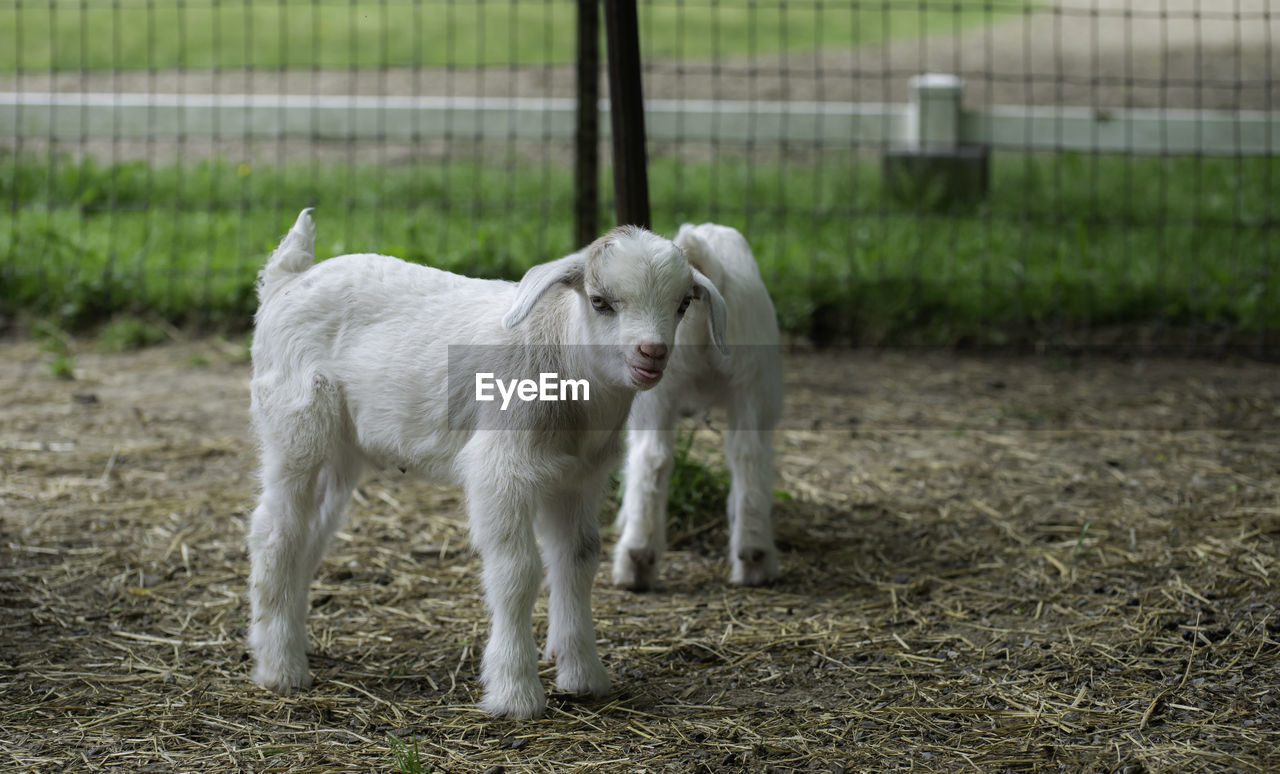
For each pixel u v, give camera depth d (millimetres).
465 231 8781
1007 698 3873
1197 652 4117
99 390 6973
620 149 5340
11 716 3711
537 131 9211
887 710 3811
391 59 13273
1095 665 4066
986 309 8062
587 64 6926
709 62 13758
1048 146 9508
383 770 3459
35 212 8906
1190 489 5637
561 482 3727
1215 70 13773
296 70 12828
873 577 4863
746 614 4555
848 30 15820
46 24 14289
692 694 3947
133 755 3514
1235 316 8047
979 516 5418
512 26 9477
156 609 4500
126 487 5605
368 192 9516
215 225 8828
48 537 5043
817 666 4133
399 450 3822
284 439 3832
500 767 3471
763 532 4762
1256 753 3496
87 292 8031
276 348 3859
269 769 3453
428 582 4789
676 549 5215
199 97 11266
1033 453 6180
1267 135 9008
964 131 9789
